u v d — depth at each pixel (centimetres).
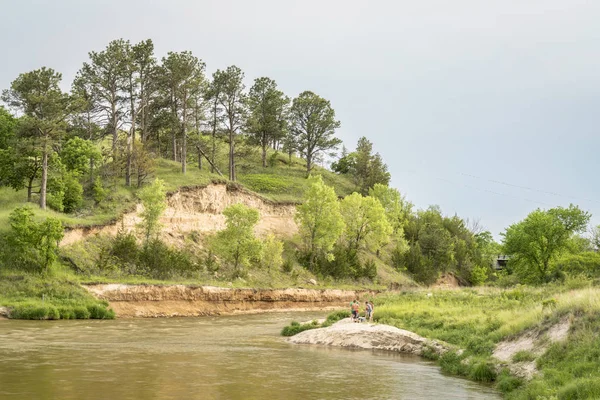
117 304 4919
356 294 7456
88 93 7794
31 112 6178
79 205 6506
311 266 7962
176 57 8125
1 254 4909
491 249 13350
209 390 1798
